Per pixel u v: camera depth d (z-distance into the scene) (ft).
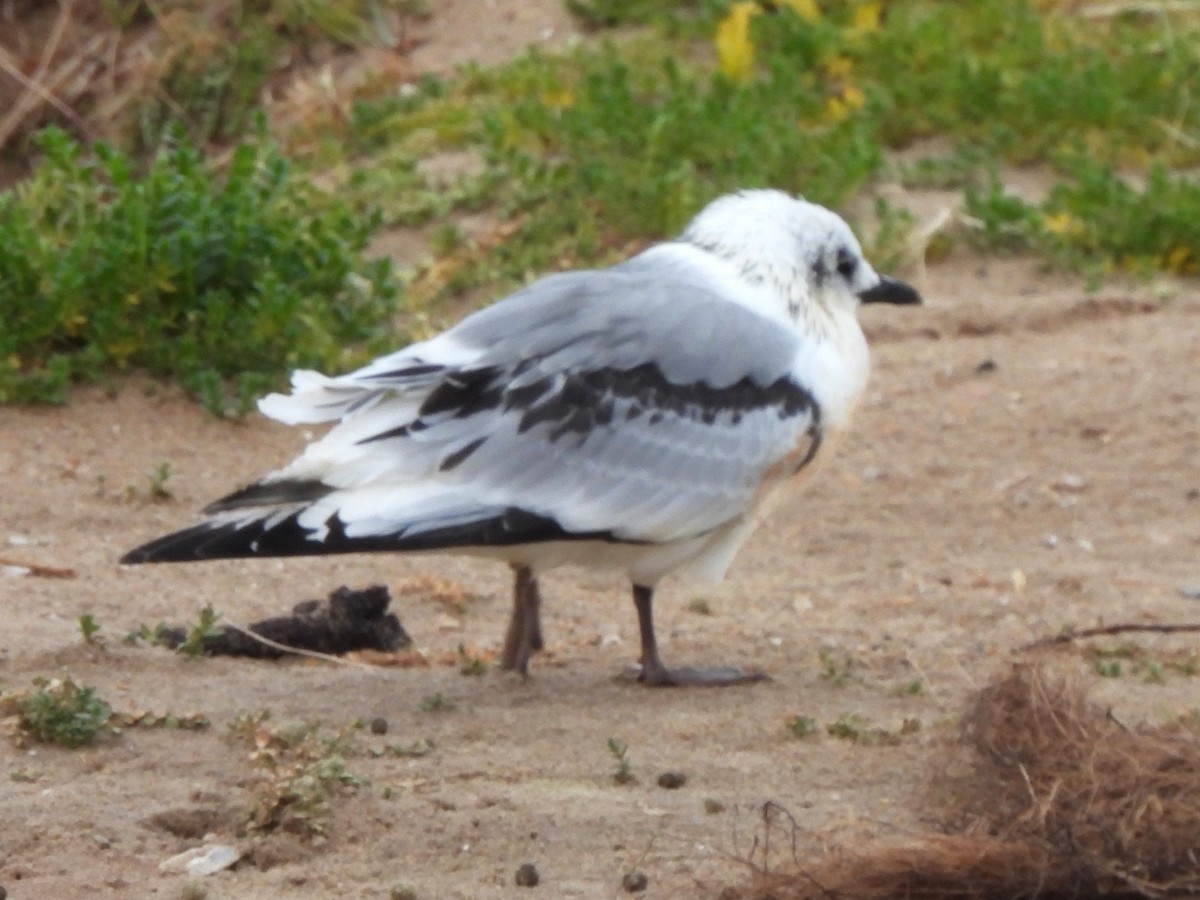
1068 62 65.10
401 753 29.81
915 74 65.00
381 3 71.26
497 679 34.22
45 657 33.53
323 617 35.88
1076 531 44.91
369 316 50.49
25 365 48.62
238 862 25.88
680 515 33.65
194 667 33.91
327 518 31.27
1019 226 57.72
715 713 32.55
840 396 35.76
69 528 41.78
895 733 31.37
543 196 58.59
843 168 59.06
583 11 69.62
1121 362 51.62
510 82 64.90
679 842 26.76
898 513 45.75
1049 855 24.68
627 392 33.42
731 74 64.95
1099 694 33.50
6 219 51.90
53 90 70.74
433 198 59.36
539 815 27.50
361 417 32.27
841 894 24.52
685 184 57.36
